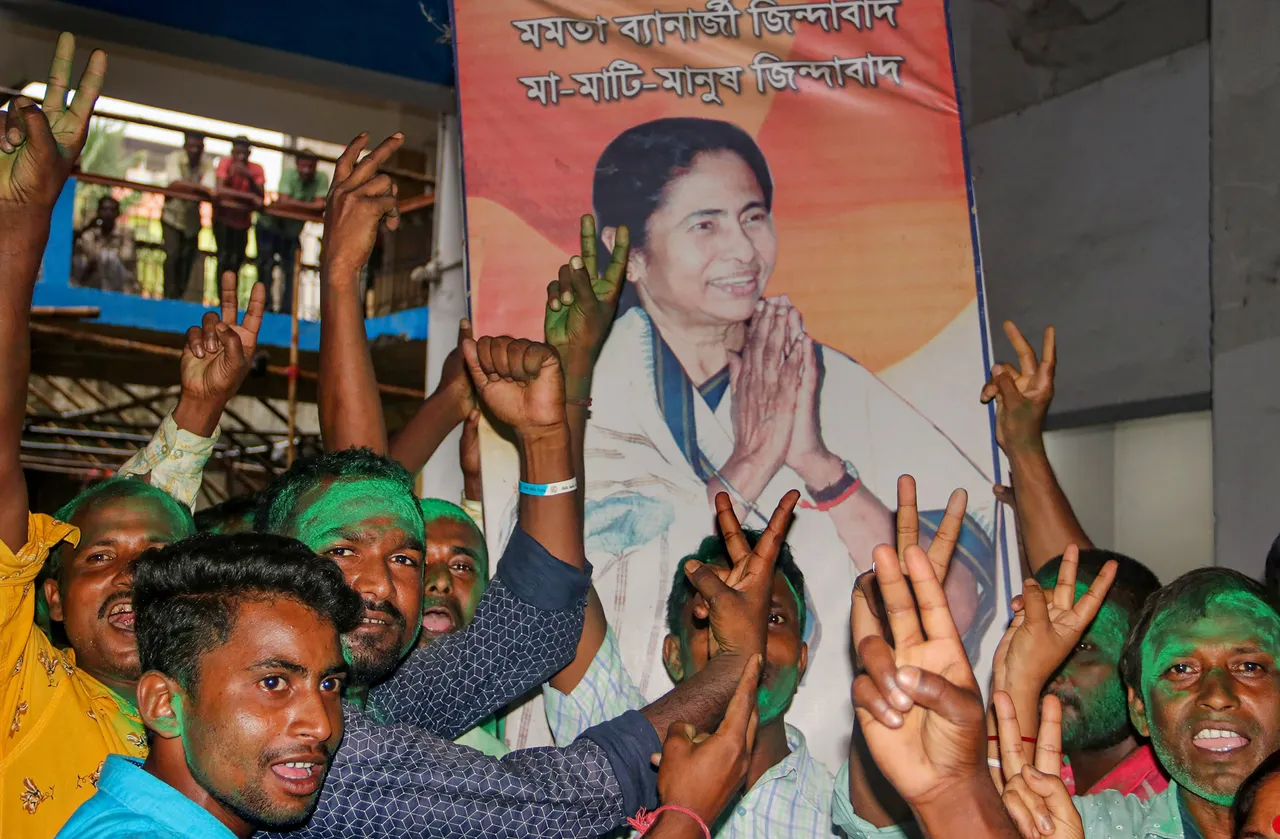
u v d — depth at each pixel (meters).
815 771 2.67
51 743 2.05
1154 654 2.36
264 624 1.64
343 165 2.71
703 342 3.21
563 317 2.70
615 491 3.13
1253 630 2.30
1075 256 5.61
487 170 3.21
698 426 3.17
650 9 3.29
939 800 1.52
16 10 4.67
